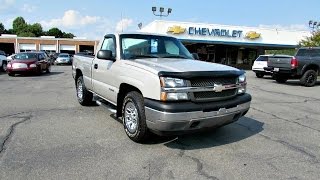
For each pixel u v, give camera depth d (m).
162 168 4.14
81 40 64.44
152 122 4.54
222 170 4.10
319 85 15.73
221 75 4.77
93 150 4.76
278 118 7.16
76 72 8.27
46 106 8.14
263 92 12.23
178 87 4.45
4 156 4.45
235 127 6.22
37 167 4.10
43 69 19.66
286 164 4.34
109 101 6.16
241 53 41.34
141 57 5.85
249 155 4.65
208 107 4.56
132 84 5.04
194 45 39.59
